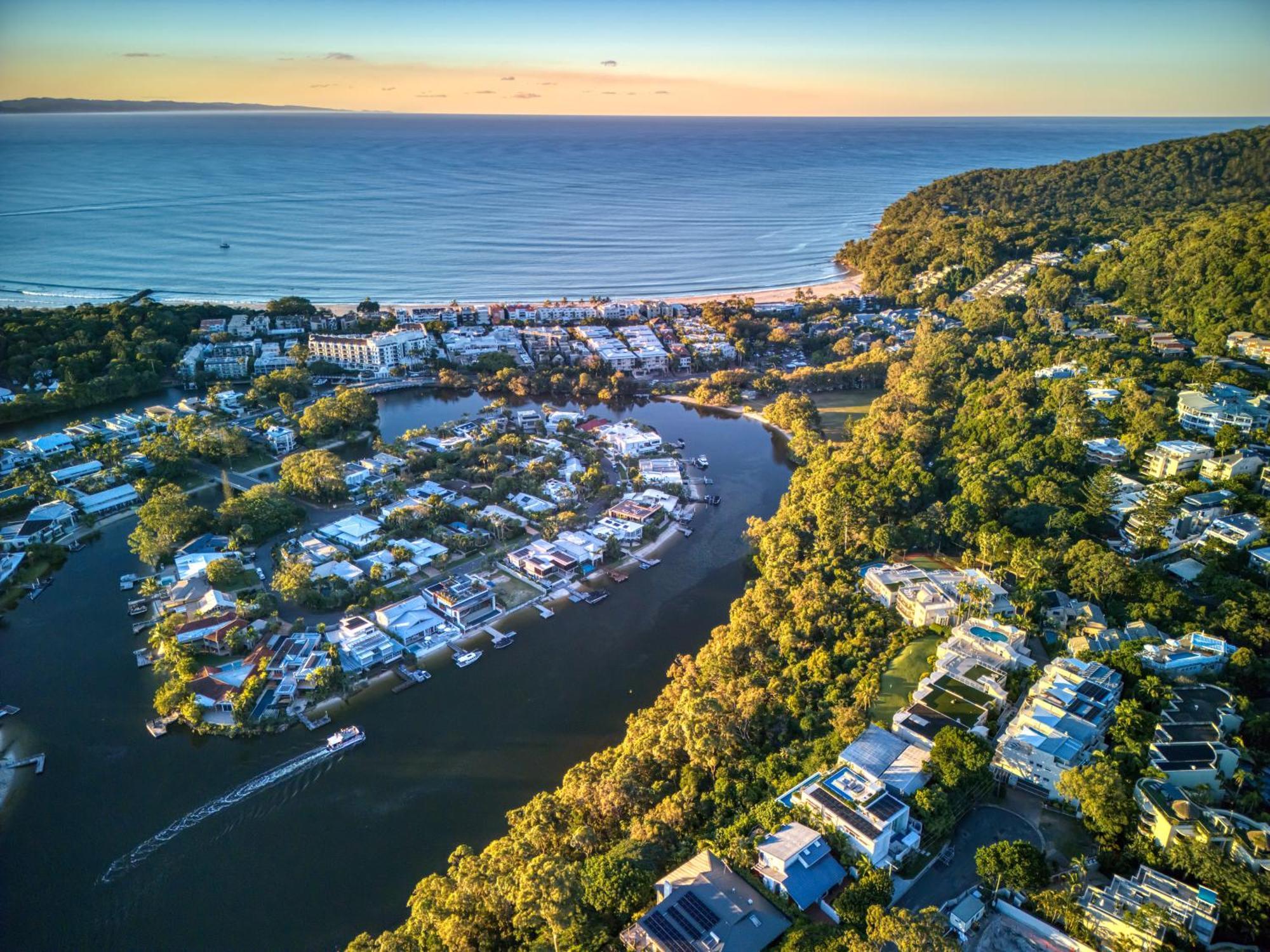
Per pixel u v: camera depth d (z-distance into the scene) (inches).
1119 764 6432.1
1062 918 5467.5
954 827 6373.0
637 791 7022.6
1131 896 5383.9
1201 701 7017.7
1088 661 7726.4
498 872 6186.0
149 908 6835.6
